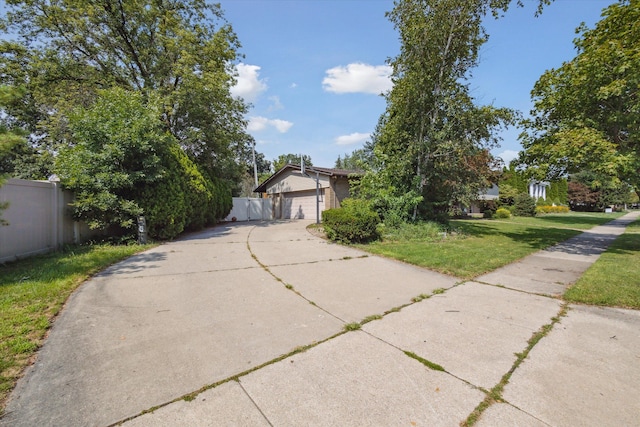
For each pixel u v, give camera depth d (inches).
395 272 223.5
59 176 283.9
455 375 92.0
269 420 72.0
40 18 468.1
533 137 370.3
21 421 70.0
